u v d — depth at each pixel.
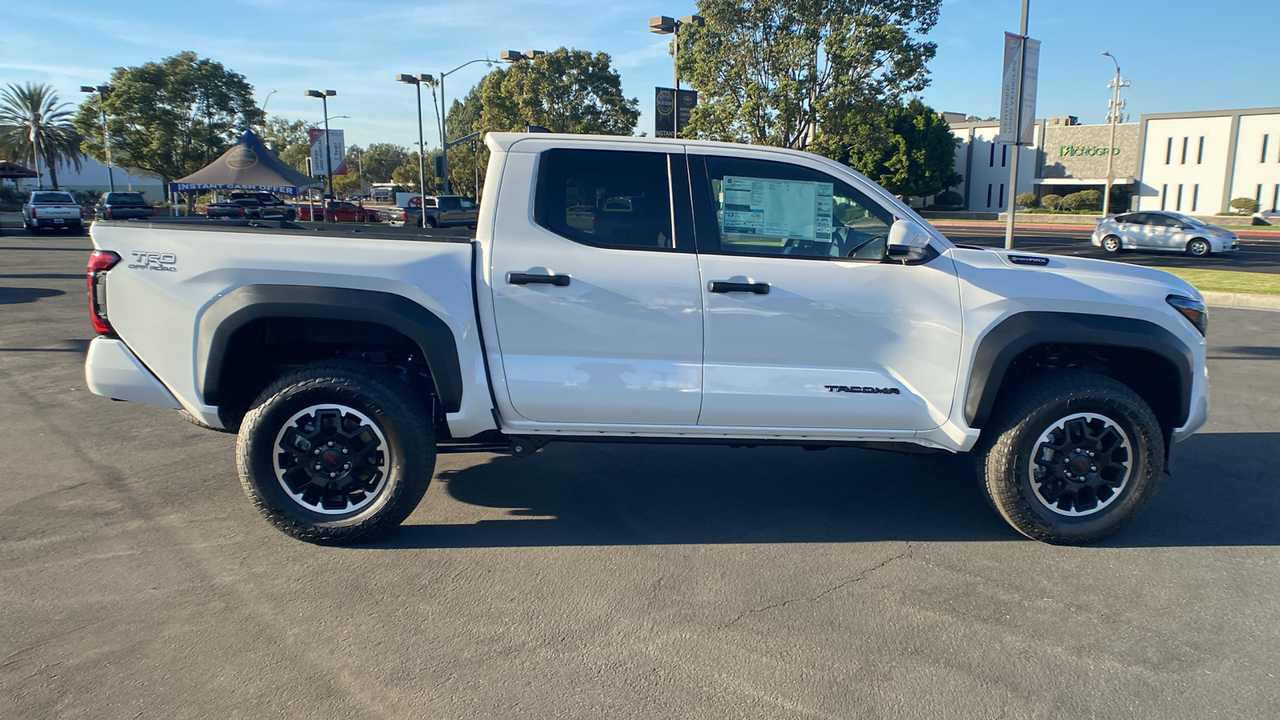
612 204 4.07
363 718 2.76
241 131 43.66
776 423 4.13
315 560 3.93
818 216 4.15
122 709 2.78
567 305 3.96
